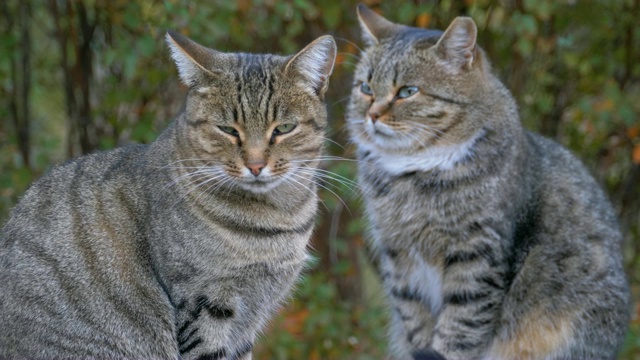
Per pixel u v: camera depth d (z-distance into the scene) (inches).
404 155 301.1
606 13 389.4
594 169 418.9
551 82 402.0
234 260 244.8
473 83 296.7
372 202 312.5
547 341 297.1
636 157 371.9
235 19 365.1
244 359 263.4
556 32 390.6
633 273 416.5
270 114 248.2
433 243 297.9
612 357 304.8
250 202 248.8
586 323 296.7
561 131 415.5
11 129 407.8
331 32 394.6
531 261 294.2
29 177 377.7
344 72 391.5
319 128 260.2
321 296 389.7
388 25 322.7
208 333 243.8
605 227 303.3
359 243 411.8
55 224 248.7
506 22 380.2
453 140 293.3
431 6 383.2
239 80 248.7
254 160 244.8
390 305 333.7
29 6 386.9
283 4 357.4
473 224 288.8
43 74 410.0
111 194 249.3
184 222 242.2
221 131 247.3
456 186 290.2
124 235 245.6
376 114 299.3
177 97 394.6
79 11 380.2
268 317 266.7
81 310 244.7
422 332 315.9
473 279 291.0
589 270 296.4
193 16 343.6
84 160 262.7
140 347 246.7
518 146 295.7
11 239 251.1
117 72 390.6
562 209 298.2
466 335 294.4
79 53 386.6
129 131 394.3
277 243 250.7
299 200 257.0
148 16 358.9
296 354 391.5
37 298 244.4
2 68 383.2
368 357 386.3
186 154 250.5
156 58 376.8
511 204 290.7
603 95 388.2
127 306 245.1
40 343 245.8
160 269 242.7
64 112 418.0
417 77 296.7
